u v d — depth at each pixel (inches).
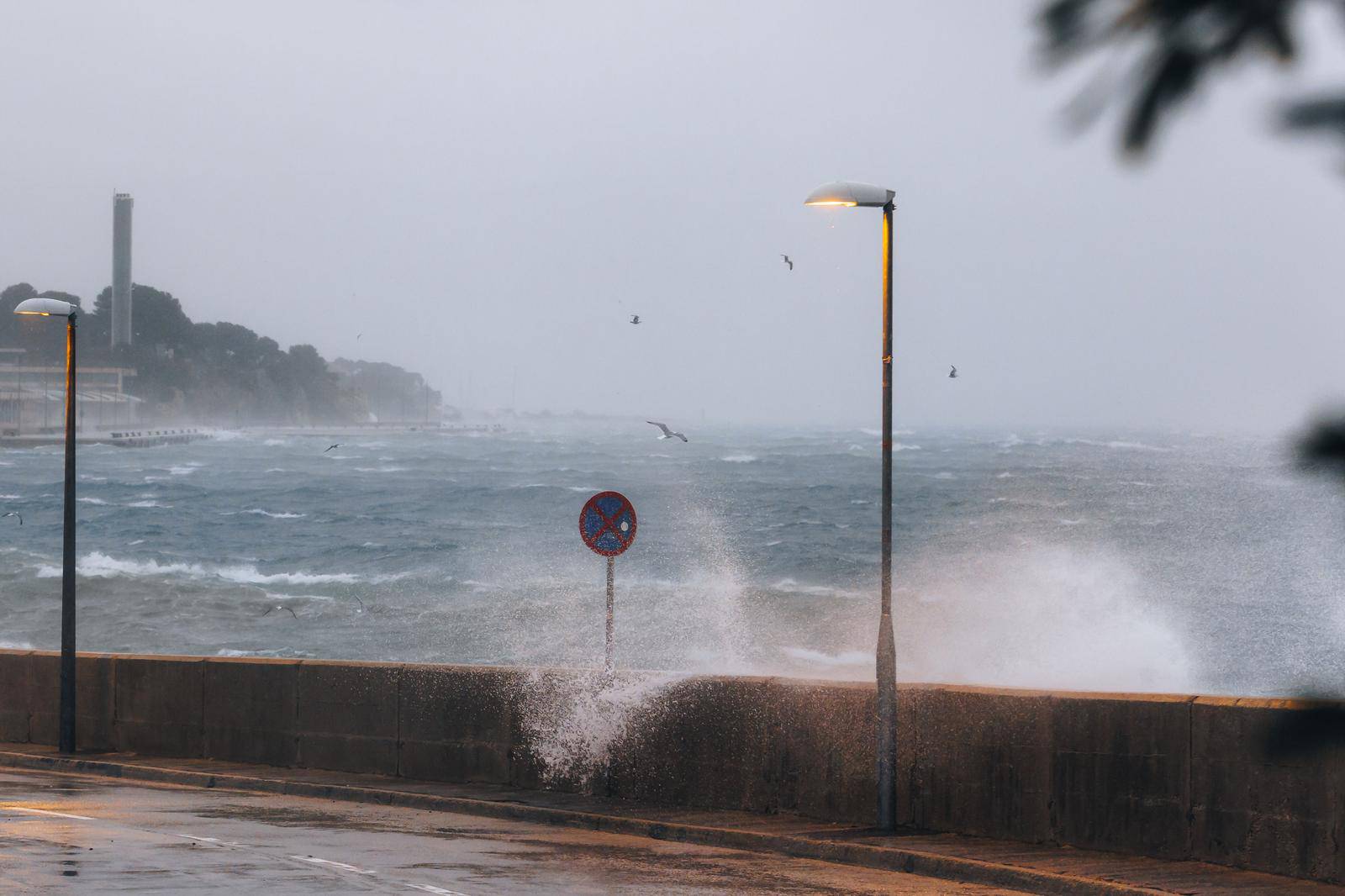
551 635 3457.2
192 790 1363.2
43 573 4338.1
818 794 1146.0
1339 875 855.7
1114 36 99.4
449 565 4859.7
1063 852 984.3
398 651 3280.0
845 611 3690.9
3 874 873.5
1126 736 968.3
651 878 940.0
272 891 833.5
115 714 1587.1
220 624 3612.2
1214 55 96.6
